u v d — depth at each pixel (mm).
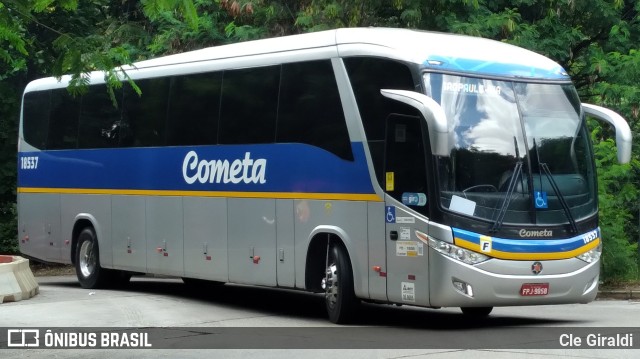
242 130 23219
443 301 18266
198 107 24828
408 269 18781
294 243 21500
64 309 23266
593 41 35812
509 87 19422
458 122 18734
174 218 25609
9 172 41250
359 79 19984
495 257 18391
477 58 19453
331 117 20594
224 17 37906
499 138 18969
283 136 21906
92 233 29234
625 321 20516
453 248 18219
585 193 19641
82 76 16812
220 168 23922
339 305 20250
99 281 29188
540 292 18703
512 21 31422
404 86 18984
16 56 32969
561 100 19938
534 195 18922
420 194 18594
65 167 30203
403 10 31641
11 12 16016
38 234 31469
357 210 19859
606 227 27078
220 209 23875
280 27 35250
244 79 23281
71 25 37656
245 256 23047
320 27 31953
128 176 27469
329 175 20547
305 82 21391
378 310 23812
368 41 20016
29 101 32125
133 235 27312
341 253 20375
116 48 17141
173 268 25703
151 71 26703
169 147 25844
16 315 22094
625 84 31672
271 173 22219
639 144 32375
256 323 20719
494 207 18594
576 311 23172
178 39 38062
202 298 26516
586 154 19922
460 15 31938
